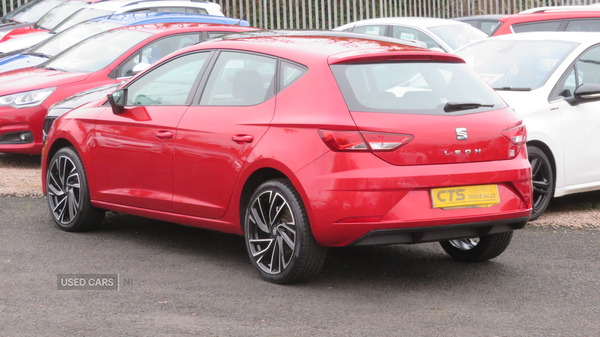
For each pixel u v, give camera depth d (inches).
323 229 209.9
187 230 298.4
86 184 284.5
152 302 207.2
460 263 256.1
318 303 209.2
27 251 259.8
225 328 187.5
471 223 217.6
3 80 435.5
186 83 258.1
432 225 211.3
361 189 205.8
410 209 209.6
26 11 708.7
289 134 218.8
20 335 179.9
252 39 252.1
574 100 331.6
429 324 193.0
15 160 457.4
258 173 229.1
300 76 225.1
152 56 444.1
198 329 186.4
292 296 215.2
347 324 191.9
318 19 865.5
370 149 207.5
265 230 228.4
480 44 383.9
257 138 226.8
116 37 455.5
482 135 220.7
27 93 419.2
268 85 233.0
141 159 263.1
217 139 237.9
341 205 206.5
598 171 336.2
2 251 258.7
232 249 269.3
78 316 194.4
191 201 248.2
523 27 501.0
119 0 629.9
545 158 320.2
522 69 348.2
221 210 239.3
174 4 626.8
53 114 368.2
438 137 213.6
